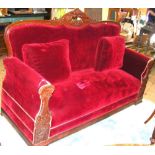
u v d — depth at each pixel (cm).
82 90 228
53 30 229
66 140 220
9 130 223
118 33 290
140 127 252
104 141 225
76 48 252
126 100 263
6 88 223
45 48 215
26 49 209
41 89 172
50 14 396
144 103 297
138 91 276
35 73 189
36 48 210
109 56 266
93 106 221
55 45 222
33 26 218
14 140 211
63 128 205
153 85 347
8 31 207
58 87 224
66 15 239
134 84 266
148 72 274
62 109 201
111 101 239
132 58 281
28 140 197
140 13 391
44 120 187
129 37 381
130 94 262
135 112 277
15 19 371
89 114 222
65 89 223
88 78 253
